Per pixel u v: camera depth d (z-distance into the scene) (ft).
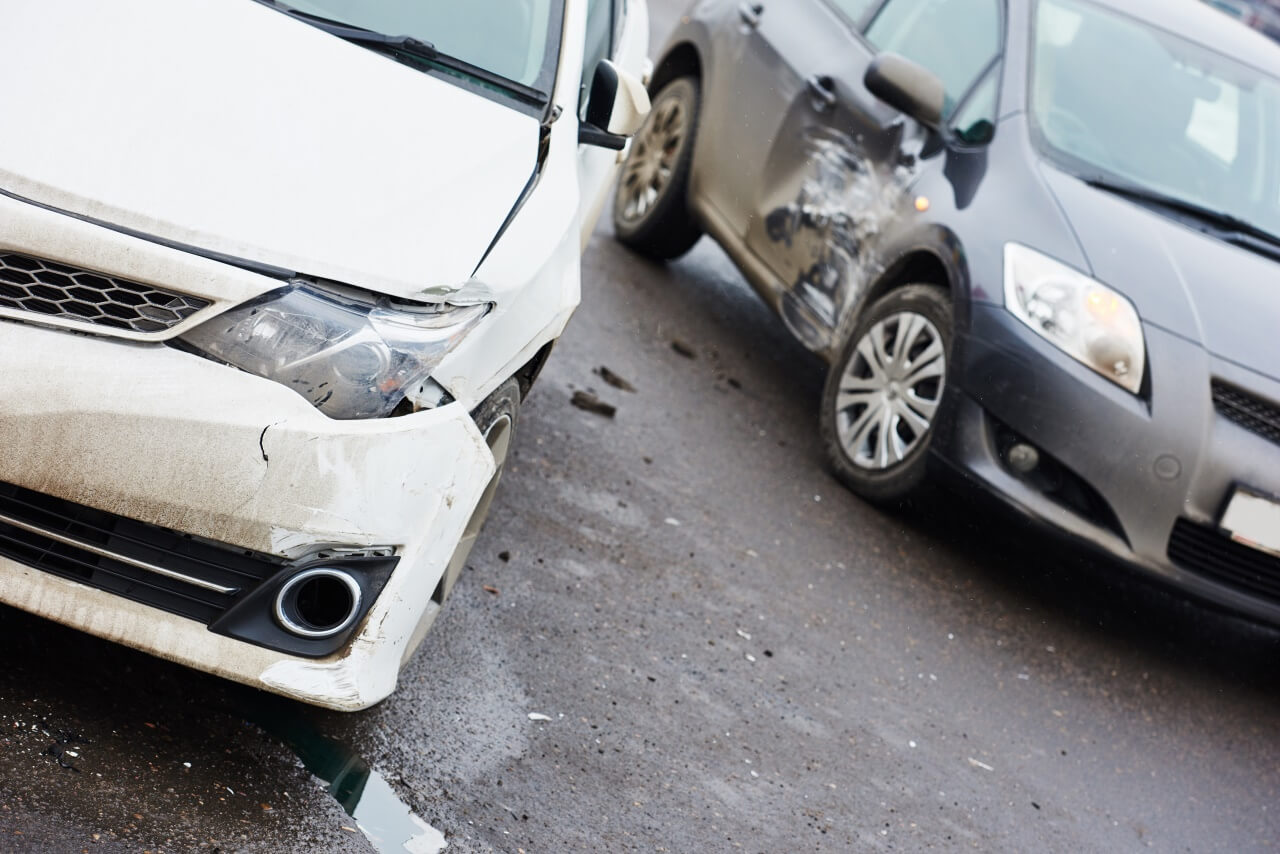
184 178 8.69
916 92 17.65
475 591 12.38
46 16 9.43
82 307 8.39
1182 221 17.34
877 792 11.86
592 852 9.60
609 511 14.99
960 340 16.14
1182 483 14.97
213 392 8.32
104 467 8.24
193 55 9.65
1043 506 15.52
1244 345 15.43
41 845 7.63
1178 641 17.62
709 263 26.25
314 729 9.77
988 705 14.20
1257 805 14.30
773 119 20.85
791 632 14.10
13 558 8.63
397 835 9.00
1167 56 19.65
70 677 9.31
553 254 10.58
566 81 12.14
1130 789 13.62
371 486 8.60
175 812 8.38
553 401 17.12
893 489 17.22
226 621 8.66
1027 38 18.84
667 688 12.17
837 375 18.44
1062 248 16.10
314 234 8.79
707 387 19.95
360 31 10.95
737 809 10.83
